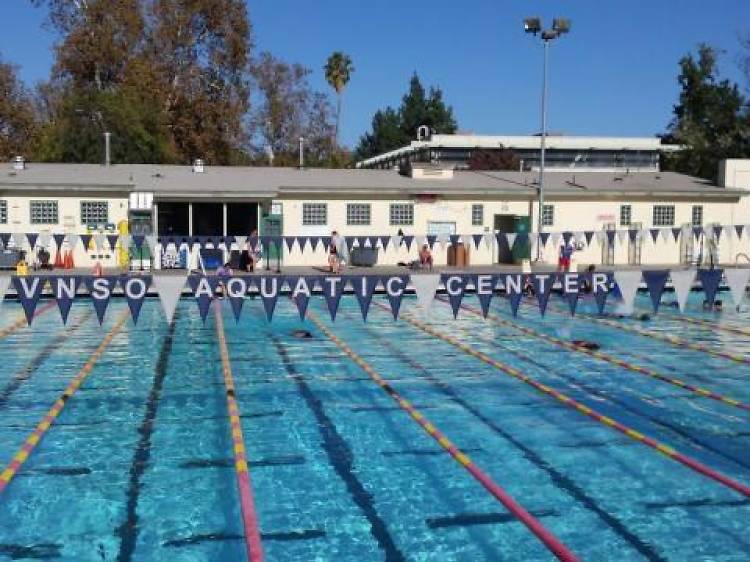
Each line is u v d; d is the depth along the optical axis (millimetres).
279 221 30984
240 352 14195
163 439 8914
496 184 33812
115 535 6395
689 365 13211
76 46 44531
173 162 44938
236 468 7961
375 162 74750
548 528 6531
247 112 51719
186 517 6742
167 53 47000
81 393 11031
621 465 8086
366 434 9148
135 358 13570
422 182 33438
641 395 11094
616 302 21469
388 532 6453
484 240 31234
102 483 7520
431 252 30141
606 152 68125
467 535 6395
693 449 8656
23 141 46594
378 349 14594
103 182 29078
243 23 47688
